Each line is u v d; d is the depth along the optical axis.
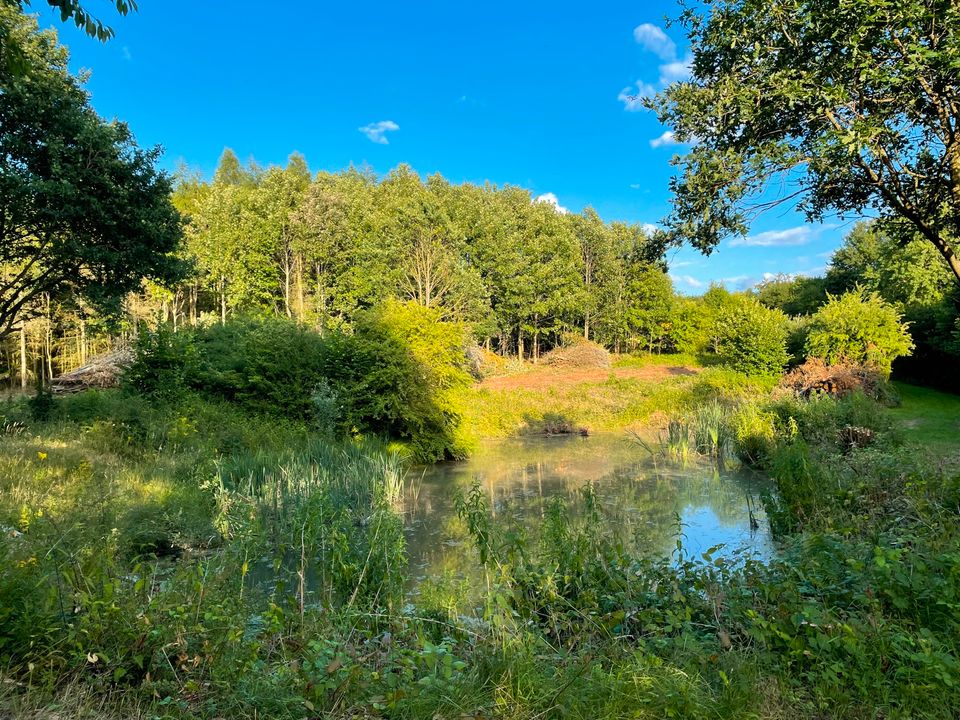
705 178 5.30
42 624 2.99
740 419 16.81
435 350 18.47
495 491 13.05
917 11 4.34
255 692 2.73
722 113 5.22
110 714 2.57
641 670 2.93
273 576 6.81
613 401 28.48
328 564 5.75
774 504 8.20
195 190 52.31
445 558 7.93
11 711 2.47
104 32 4.27
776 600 3.82
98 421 12.13
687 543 8.16
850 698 2.76
